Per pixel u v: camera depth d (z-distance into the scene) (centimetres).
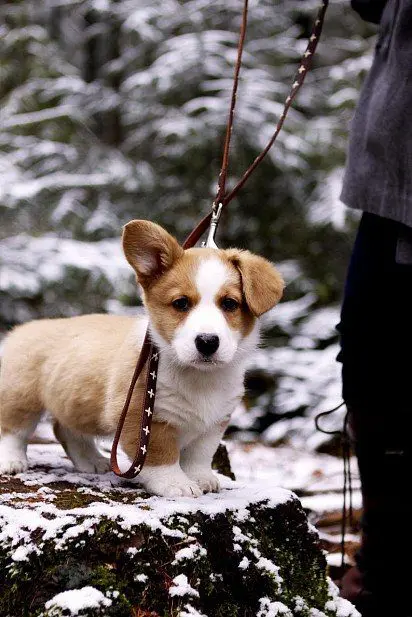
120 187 876
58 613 207
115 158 885
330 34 1021
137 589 221
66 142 910
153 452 260
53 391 286
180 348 250
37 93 923
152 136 907
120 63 942
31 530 223
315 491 498
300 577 261
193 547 231
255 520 255
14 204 793
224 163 305
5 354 310
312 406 746
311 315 824
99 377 274
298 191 854
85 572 218
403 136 295
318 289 841
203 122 820
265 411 774
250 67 898
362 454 338
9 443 304
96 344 284
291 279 834
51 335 303
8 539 223
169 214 875
